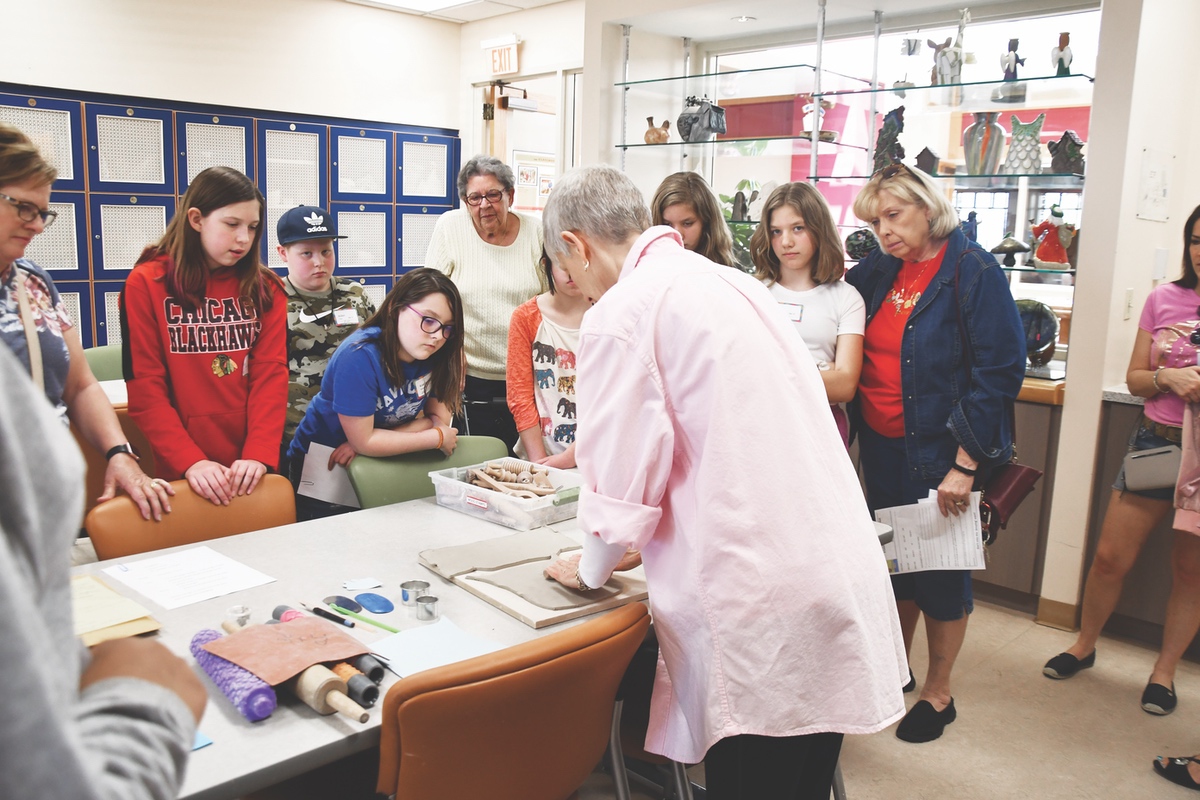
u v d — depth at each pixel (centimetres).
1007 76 343
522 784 132
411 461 236
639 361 135
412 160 646
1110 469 324
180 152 536
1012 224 362
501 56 627
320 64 591
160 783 56
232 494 207
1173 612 279
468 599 163
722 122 405
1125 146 303
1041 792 236
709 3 385
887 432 263
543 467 228
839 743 154
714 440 133
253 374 233
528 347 264
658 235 148
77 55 494
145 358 217
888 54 399
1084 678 299
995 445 241
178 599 157
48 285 192
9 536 49
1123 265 317
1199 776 237
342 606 155
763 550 133
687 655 140
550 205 155
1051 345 343
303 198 594
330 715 122
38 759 46
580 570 153
